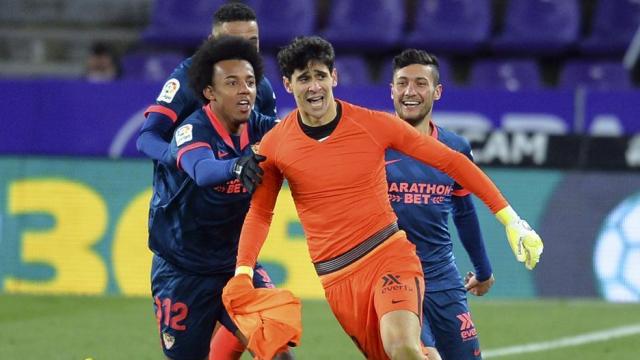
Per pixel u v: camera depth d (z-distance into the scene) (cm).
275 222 2867
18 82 2975
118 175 2947
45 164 2966
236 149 1614
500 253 2889
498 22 4194
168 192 1673
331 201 1513
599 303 2850
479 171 1523
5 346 2362
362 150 1512
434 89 1786
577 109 3016
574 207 2905
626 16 4019
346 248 1517
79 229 2939
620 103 3016
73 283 2927
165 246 1691
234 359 1747
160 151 1628
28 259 2941
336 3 4072
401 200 1741
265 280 1708
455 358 1759
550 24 4003
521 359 2289
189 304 1702
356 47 4003
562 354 2331
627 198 2897
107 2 4266
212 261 1688
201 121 1586
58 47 4191
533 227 2902
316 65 1483
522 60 3956
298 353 2320
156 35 4044
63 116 2966
